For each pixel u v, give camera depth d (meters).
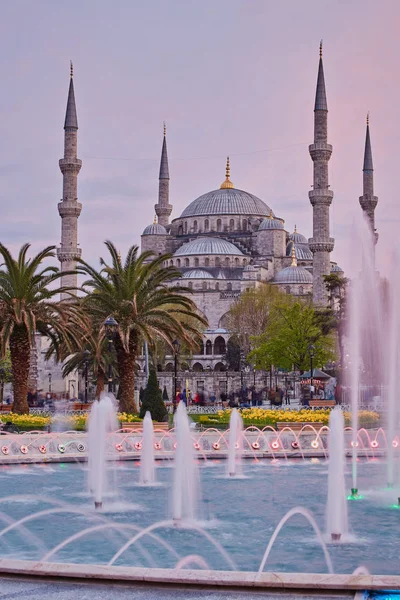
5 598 12.52
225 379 123.94
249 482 28.30
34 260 46.62
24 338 47.78
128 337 48.03
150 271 50.28
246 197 185.00
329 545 18.53
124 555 17.58
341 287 92.25
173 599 12.45
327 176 127.00
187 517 21.78
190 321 135.62
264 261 168.25
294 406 80.56
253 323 134.50
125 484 27.75
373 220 145.50
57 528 20.48
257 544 18.62
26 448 34.28
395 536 19.47
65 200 129.75
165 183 182.12
